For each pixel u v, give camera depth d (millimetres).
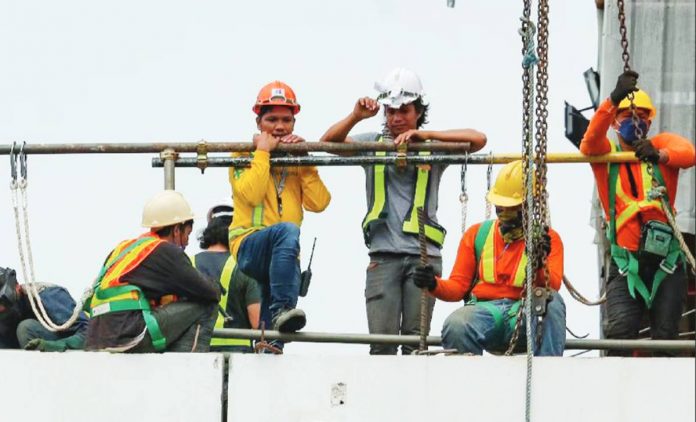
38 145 33719
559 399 30297
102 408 30719
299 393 30500
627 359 30297
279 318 32125
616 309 32719
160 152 33719
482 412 30328
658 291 32531
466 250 31938
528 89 30828
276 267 32781
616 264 32719
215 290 31266
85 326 33031
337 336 32250
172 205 31875
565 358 30328
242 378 30547
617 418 30234
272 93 34094
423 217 32062
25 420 30891
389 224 33812
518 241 31547
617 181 32719
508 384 30344
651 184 32406
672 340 31938
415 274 31734
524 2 30828
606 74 35812
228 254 33781
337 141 33969
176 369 30641
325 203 34062
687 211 35000
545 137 30812
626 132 32656
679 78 35562
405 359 30469
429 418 30344
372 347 33781
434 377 30406
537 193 30812
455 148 33438
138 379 30688
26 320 33031
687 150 32438
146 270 31062
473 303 31719
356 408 30438
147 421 30641
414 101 34031
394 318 33656
